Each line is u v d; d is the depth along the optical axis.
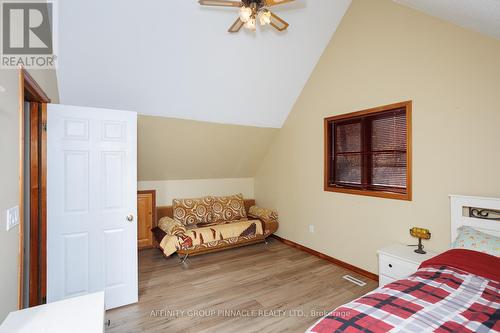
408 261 2.21
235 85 3.38
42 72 1.92
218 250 3.97
